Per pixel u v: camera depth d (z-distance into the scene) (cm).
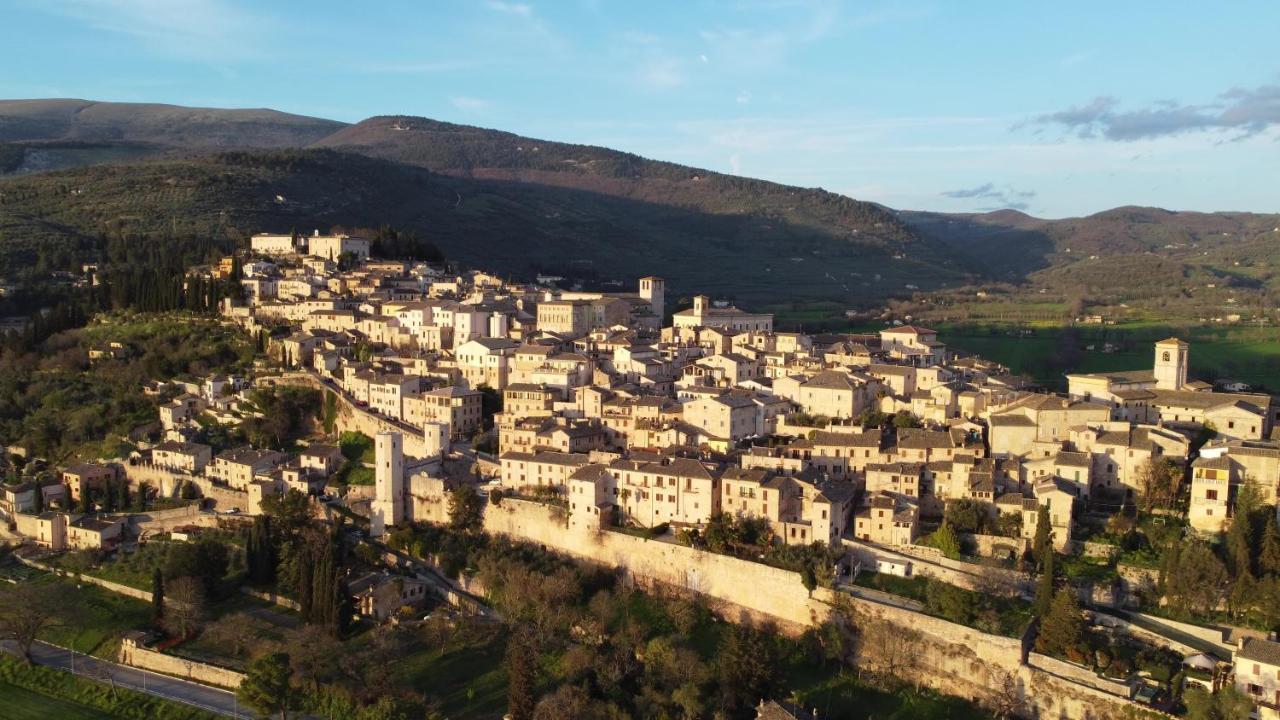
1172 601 18262
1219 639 17262
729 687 18312
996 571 19625
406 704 19575
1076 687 16800
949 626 18475
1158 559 19350
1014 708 17588
